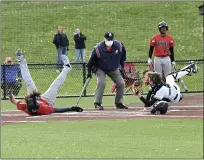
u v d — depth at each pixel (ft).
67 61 93.66
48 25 243.60
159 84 97.50
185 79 143.02
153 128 79.15
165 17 249.96
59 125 82.89
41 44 223.51
